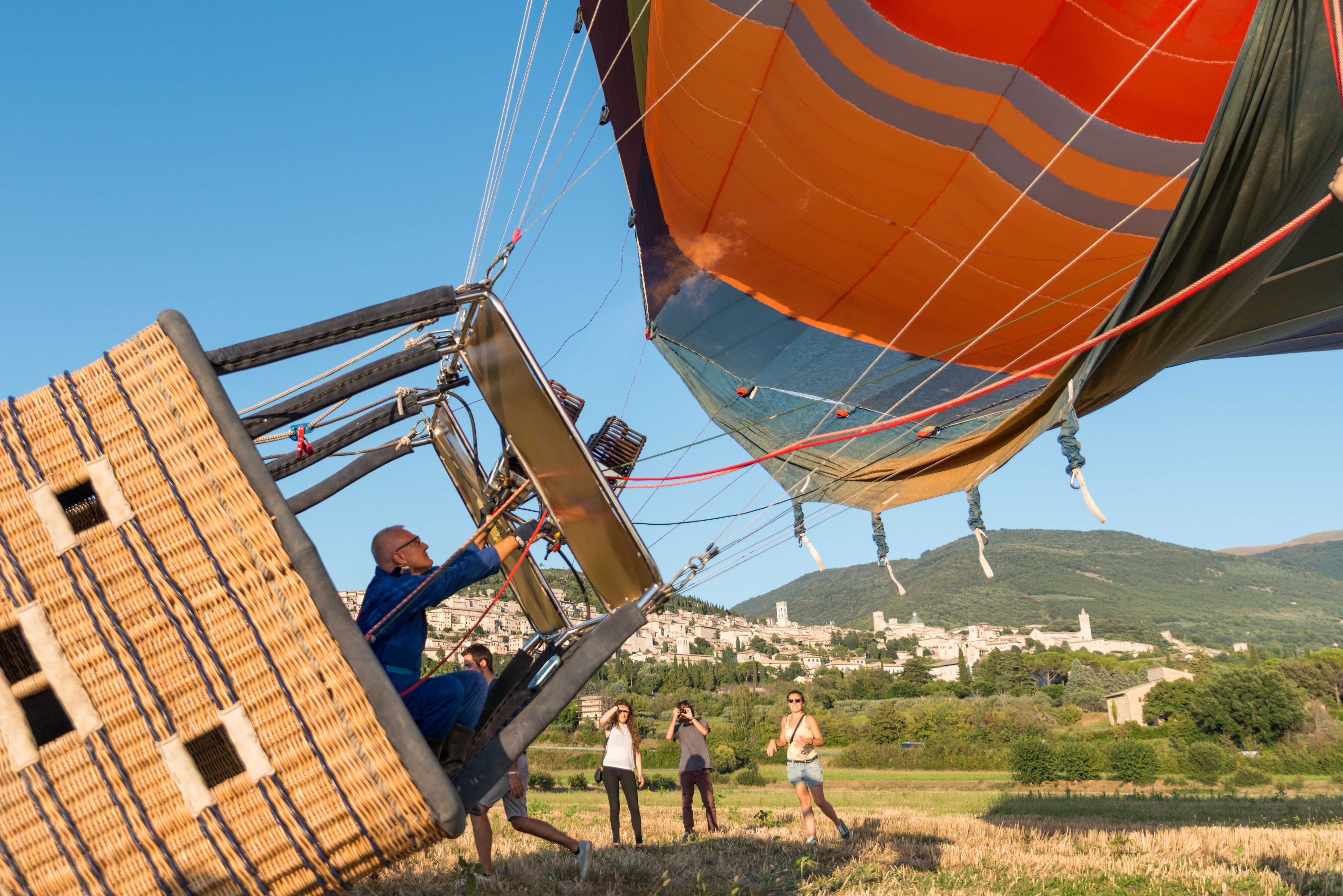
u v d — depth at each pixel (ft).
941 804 57.82
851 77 19.56
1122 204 19.92
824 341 26.81
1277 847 25.45
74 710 8.92
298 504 15.85
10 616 9.00
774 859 22.88
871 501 25.21
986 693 521.24
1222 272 11.47
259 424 12.39
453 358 14.28
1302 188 14.38
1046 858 23.44
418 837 9.14
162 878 8.77
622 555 11.39
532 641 14.89
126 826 8.82
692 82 21.53
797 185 22.74
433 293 11.70
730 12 19.24
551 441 11.82
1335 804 51.98
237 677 9.14
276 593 9.37
